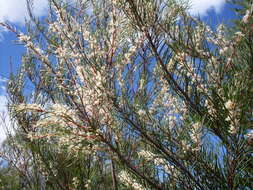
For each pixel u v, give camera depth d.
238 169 2.25
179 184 2.50
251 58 2.79
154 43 2.61
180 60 2.61
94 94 2.18
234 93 2.18
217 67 2.68
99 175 3.15
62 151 2.95
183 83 2.70
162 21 2.67
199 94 2.68
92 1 2.73
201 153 2.44
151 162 2.57
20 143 3.29
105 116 2.28
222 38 2.90
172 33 2.70
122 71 2.43
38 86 3.29
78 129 2.18
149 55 2.67
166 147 2.50
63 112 2.07
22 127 3.17
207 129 2.38
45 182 3.24
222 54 2.80
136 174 2.49
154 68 2.69
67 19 2.41
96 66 2.28
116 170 2.99
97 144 2.30
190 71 2.61
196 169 2.43
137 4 2.52
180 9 2.72
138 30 2.57
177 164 2.44
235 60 2.89
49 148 3.07
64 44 2.37
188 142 2.44
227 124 2.37
